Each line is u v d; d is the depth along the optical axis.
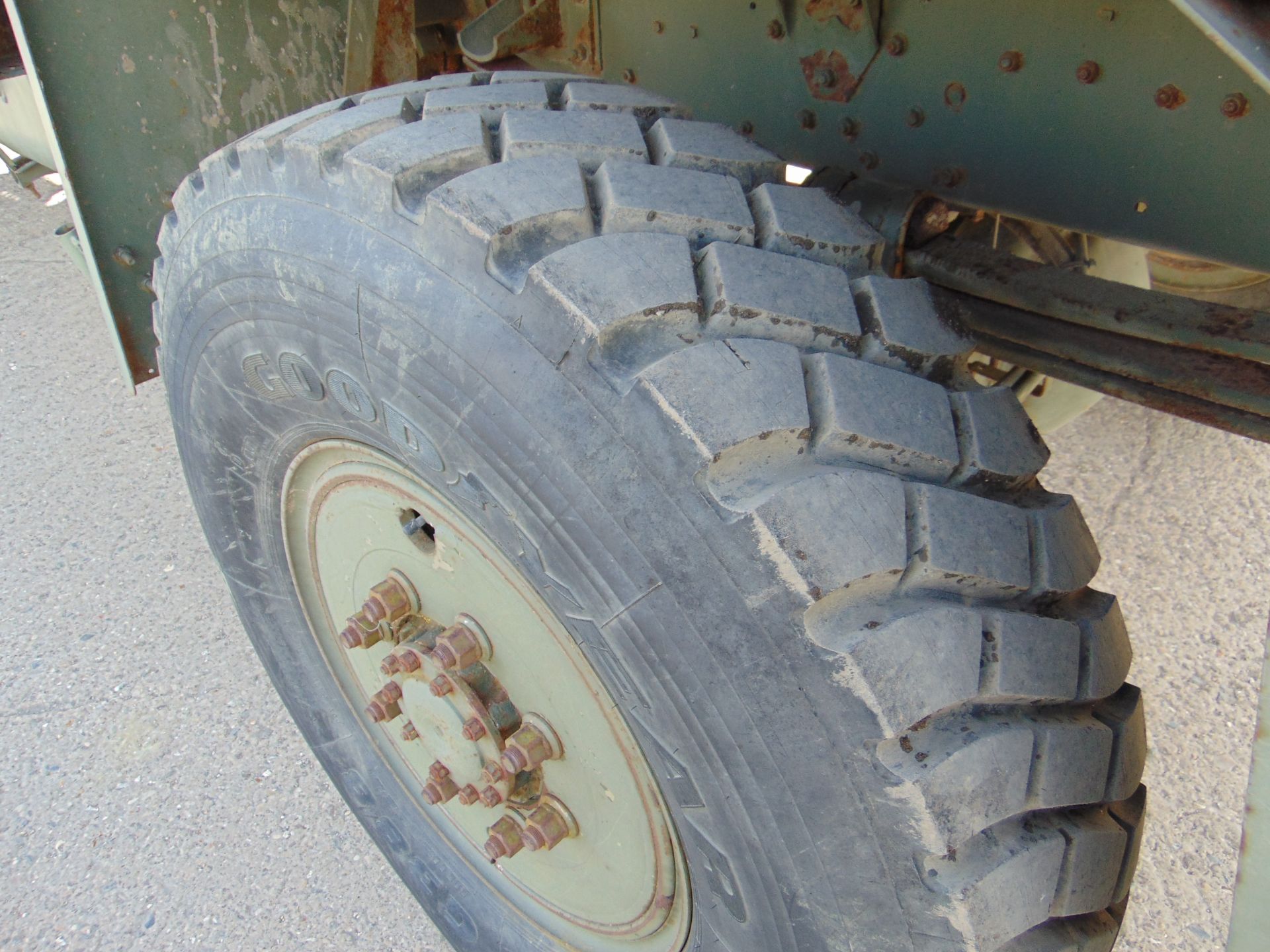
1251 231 1.18
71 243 2.19
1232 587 2.76
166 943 2.01
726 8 1.64
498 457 1.12
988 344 1.53
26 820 2.24
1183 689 2.51
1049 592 1.08
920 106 1.45
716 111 1.75
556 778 1.47
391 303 1.15
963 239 1.53
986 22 1.32
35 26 1.62
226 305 1.41
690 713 1.08
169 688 2.54
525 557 1.19
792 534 0.95
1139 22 1.18
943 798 0.96
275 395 1.47
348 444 1.45
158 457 3.32
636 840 1.39
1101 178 1.29
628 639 1.10
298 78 1.89
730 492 0.97
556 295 1.02
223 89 1.83
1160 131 1.21
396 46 1.81
